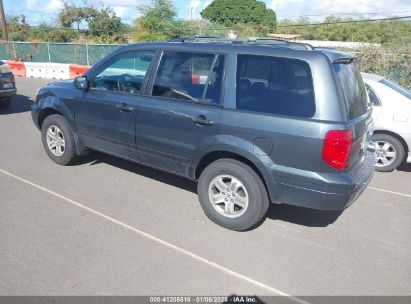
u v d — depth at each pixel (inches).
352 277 130.1
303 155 134.6
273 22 2378.2
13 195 180.2
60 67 683.4
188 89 159.8
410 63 494.0
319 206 139.4
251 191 148.5
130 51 180.7
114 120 184.2
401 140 233.1
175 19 1397.6
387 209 185.2
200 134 154.9
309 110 133.6
